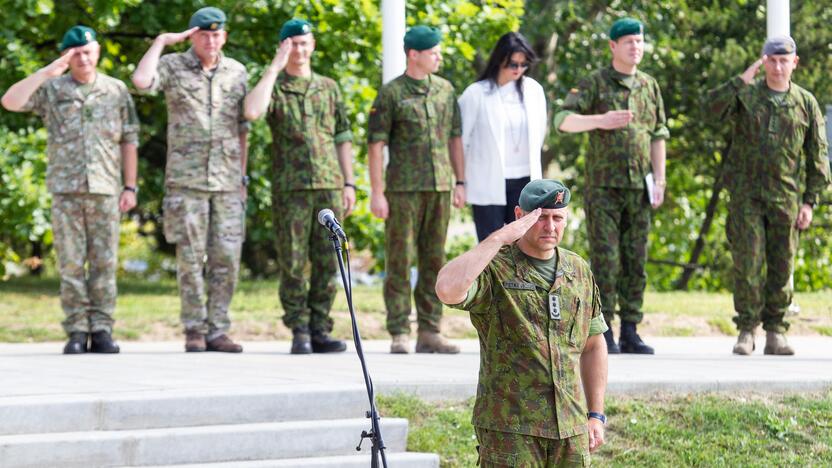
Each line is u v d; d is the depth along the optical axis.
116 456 8.34
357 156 23.23
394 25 14.28
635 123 12.54
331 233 7.02
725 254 27.09
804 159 12.66
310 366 10.81
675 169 27.94
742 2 25.25
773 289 12.68
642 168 12.55
